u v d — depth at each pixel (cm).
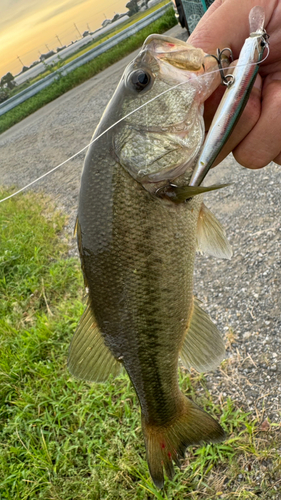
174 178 24
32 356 60
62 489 43
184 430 30
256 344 49
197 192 23
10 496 44
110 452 44
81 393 52
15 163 160
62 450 47
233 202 71
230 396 45
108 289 26
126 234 25
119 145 25
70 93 222
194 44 25
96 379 28
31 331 65
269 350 48
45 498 42
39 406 52
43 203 111
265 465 39
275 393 44
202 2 99
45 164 142
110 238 25
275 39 25
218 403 46
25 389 55
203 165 23
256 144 26
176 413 30
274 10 25
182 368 50
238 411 43
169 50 24
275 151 26
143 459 43
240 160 27
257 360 47
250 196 71
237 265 60
